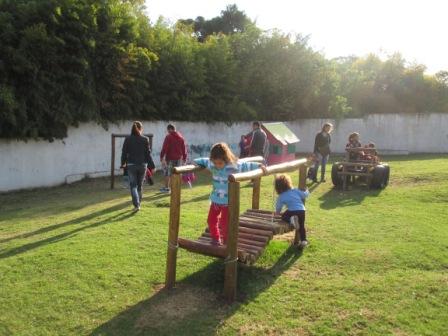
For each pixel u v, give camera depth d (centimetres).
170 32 1881
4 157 1290
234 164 546
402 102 2808
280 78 2506
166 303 500
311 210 958
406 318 457
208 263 616
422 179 1393
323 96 2703
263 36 2503
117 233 763
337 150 2756
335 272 582
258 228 610
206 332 438
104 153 1609
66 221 873
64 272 584
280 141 1808
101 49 1470
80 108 1442
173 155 1186
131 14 1638
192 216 878
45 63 1315
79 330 446
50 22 1321
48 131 1382
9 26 1233
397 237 738
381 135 2769
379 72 2872
